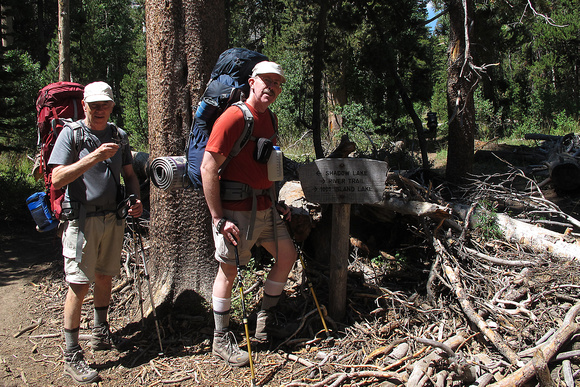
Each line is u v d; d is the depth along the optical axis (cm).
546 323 342
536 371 281
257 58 328
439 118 2294
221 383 311
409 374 303
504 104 1975
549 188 835
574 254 426
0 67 797
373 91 1455
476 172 969
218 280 331
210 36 399
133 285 437
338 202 356
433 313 378
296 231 454
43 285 462
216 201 304
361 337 351
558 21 1792
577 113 1681
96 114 308
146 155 727
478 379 298
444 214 397
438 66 2331
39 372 327
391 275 434
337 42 1088
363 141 1404
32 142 1069
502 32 1566
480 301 372
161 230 405
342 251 364
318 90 866
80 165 290
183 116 399
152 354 347
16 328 386
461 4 755
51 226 326
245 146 309
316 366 321
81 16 2114
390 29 994
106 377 321
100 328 350
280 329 356
